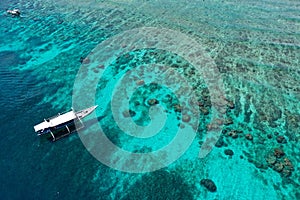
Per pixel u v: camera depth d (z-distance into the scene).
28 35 44.41
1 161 26.27
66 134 28.55
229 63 36.97
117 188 24.55
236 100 32.09
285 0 51.34
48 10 51.38
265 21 45.16
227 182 25.02
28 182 24.73
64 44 42.03
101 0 54.31
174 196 24.00
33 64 38.19
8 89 33.84
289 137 28.41
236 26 44.12
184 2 52.34
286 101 31.83
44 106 31.69
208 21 45.81
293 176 25.36
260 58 37.56
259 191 24.34
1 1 55.03
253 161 26.52
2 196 23.61
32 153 27.03
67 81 35.09
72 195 23.97
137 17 48.06
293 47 39.22
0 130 28.97
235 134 28.59
